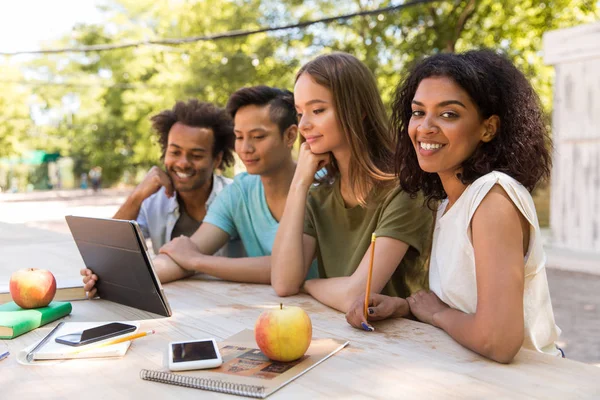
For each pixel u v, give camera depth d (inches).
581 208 264.7
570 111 264.5
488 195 46.6
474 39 445.1
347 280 61.1
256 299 63.5
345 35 491.5
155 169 100.7
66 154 1141.7
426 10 426.6
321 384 37.8
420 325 51.5
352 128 66.6
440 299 55.4
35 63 948.6
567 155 267.7
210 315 56.1
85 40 836.6
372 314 51.0
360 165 67.1
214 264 72.6
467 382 37.9
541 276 49.7
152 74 790.5
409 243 62.4
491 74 49.2
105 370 41.0
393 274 69.3
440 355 43.3
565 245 271.9
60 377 39.8
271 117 80.9
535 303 50.0
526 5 431.8
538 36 439.5
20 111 971.9
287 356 40.9
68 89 965.2
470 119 48.9
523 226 47.4
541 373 39.4
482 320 42.9
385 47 451.8
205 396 36.3
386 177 66.5
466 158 50.4
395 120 59.1
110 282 60.3
